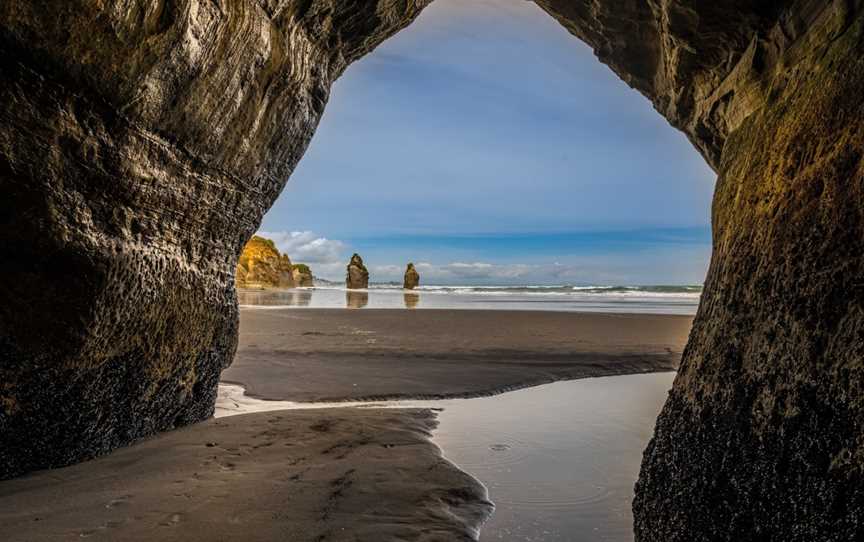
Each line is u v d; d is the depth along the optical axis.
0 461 3.65
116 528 3.00
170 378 4.94
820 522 1.93
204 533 2.97
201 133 4.37
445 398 7.07
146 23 3.35
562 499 3.89
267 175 5.70
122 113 3.56
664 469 3.28
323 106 6.35
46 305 3.50
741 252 2.99
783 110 3.04
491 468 4.48
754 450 2.42
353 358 9.82
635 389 7.69
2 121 3.01
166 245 4.46
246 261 60.00
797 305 2.33
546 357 9.98
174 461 4.25
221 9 3.97
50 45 2.99
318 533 3.04
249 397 6.98
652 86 6.45
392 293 50.59
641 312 21.73
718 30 4.23
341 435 5.16
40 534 2.91
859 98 2.24
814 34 2.97
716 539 2.55
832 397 2.00
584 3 6.42
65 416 3.89
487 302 32.66
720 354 2.94
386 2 6.10
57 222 3.36
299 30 5.29
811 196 2.42
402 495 3.69
